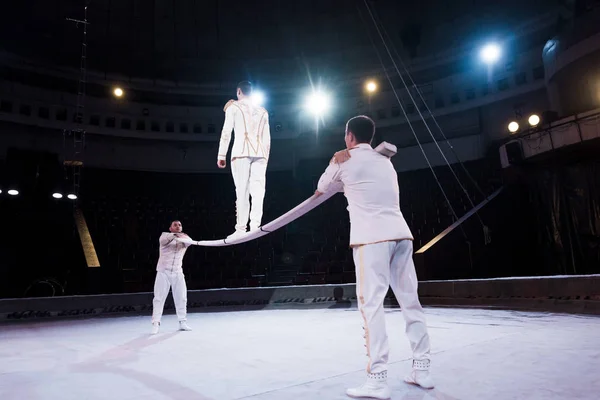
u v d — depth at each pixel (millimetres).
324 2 27016
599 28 17078
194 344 5254
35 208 21078
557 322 6195
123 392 2965
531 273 17766
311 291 12281
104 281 17344
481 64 24203
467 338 4844
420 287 11688
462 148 24453
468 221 16797
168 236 7105
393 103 26438
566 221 16781
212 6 27062
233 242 4699
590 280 7953
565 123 15805
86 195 23875
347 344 4836
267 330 6531
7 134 23453
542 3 22469
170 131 27172
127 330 7371
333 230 22688
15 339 6449
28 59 23797
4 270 18875
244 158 5090
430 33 25828
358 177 3055
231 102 5262
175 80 27297
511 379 2865
